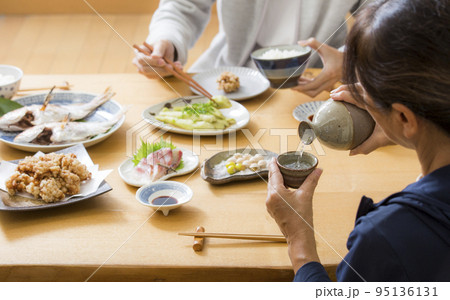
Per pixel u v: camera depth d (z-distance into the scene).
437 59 0.65
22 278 1.02
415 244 0.72
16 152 1.44
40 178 1.19
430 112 0.69
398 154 1.42
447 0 0.66
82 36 4.32
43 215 1.16
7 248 1.05
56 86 1.87
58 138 1.43
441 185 0.72
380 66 0.69
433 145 0.74
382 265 0.74
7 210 1.12
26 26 4.51
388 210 0.74
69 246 1.06
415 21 0.66
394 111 0.73
